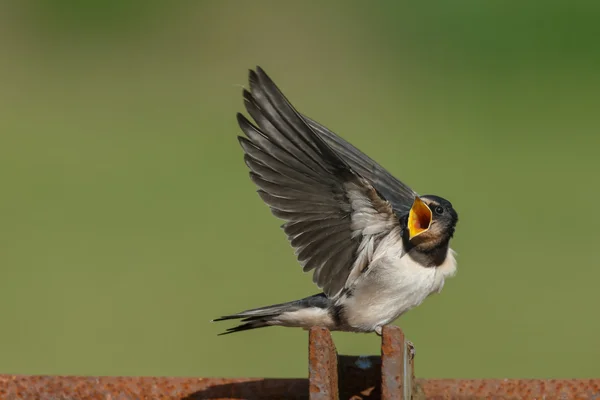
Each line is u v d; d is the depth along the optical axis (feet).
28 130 68.33
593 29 78.54
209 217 56.18
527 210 57.11
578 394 19.02
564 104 72.90
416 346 42.68
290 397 19.15
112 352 41.60
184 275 48.78
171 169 63.82
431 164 62.90
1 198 58.75
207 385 19.34
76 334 43.27
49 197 59.26
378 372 18.45
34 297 46.60
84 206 58.65
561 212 56.65
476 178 61.21
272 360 41.01
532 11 79.97
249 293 46.37
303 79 74.28
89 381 19.34
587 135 69.10
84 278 48.83
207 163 62.59
